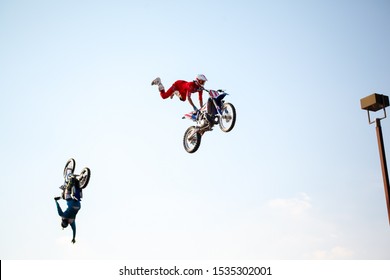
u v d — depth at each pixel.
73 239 16.83
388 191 14.84
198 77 16.33
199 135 17.00
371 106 15.67
